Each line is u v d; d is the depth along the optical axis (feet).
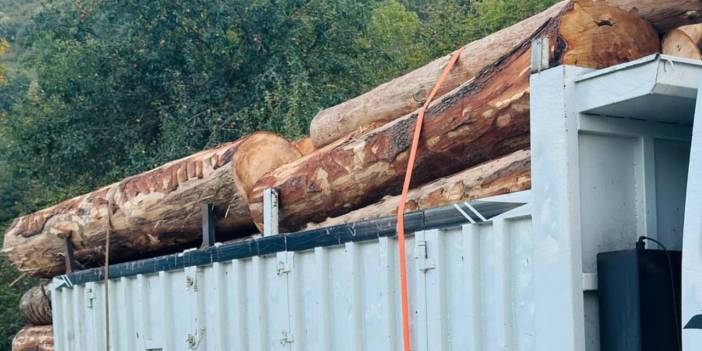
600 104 21.11
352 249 27.61
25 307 55.67
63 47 102.99
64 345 46.16
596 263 21.43
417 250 25.07
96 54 100.27
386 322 26.22
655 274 20.61
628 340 20.49
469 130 27.25
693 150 19.67
